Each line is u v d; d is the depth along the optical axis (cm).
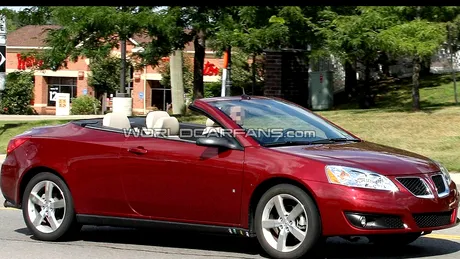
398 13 2219
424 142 1825
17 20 2412
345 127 2033
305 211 695
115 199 805
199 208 755
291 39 2322
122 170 797
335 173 684
